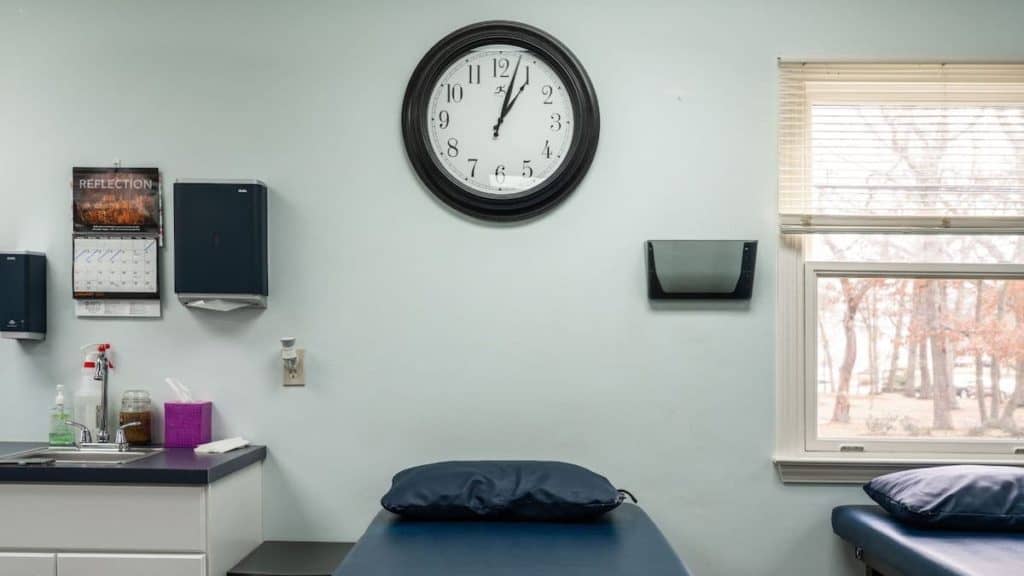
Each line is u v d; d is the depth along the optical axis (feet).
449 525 6.21
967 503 6.20
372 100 7.68
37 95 7.72
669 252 7.41
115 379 7.61
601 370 7.56
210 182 7.32
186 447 7.32
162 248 7.65
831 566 7.48
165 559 6.14
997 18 7.64
